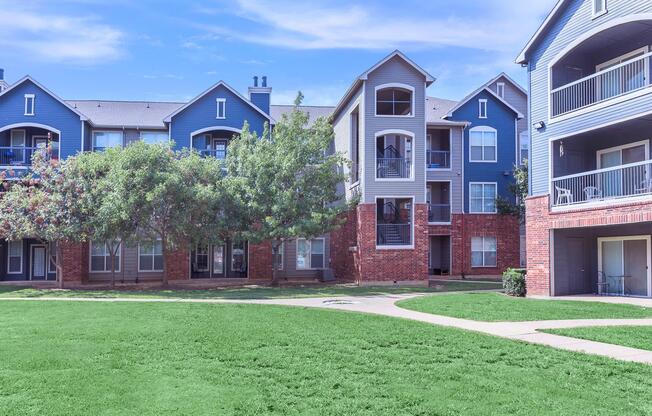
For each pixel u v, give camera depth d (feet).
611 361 29.09
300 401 23.00
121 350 32.78
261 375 27.22
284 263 107.45
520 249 115.96
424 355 31.40
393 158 94.02
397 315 48.57
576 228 67.31
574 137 68.85
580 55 71.20
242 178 83.46
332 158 85.56
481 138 116.47
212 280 101.35
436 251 116.98
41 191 81.20
